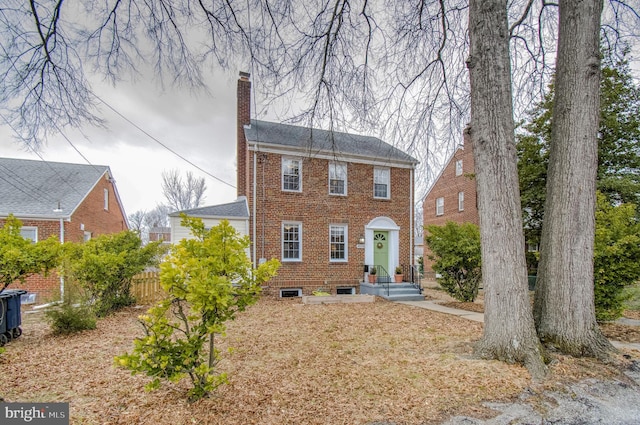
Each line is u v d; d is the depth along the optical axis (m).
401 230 15.48
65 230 13.69
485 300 5.24
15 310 6.83
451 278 11.76
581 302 5.21
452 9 7.53
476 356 5.09
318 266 14.00
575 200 5.30
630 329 7.54
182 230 12.48
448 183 22.36
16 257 6.02
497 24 5.20
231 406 3.57
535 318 5.66
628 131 11.86
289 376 4.50
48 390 4.12
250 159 13.34
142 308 10.48
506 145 5.12
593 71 5.35
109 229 19.55
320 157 14.27
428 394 3.92
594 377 4.44
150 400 3.75
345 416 3.42
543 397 3.92
